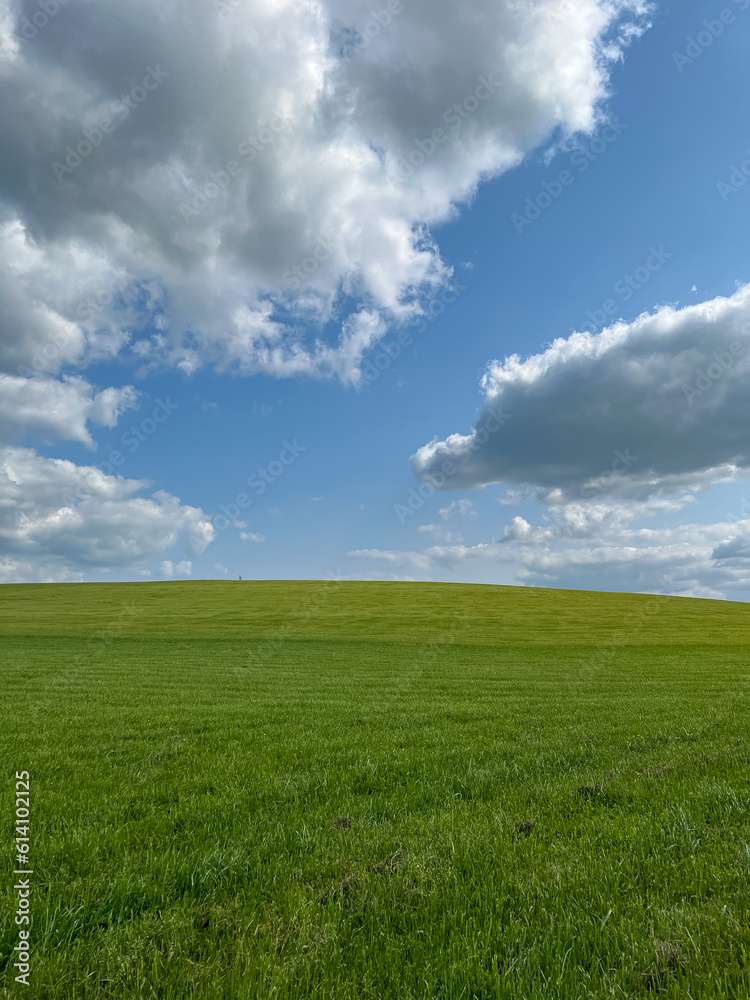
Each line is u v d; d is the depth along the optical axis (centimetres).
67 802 723
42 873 504
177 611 7162
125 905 455
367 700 1884
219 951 381
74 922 416
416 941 389
